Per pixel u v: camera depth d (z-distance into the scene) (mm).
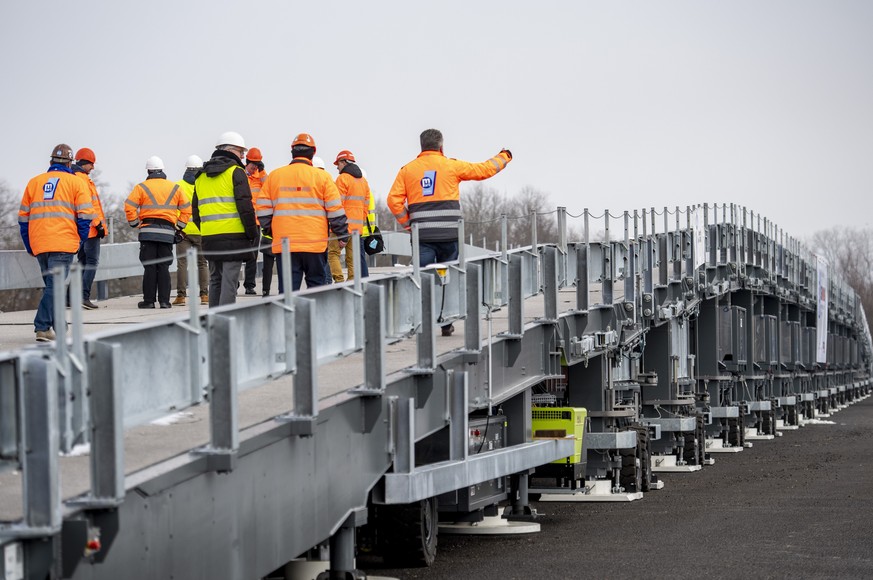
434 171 24406
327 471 15172
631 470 31188
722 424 48438
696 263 40781
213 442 11914
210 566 12047
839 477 35656
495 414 23594
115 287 44219
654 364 38844
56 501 9258
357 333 15836
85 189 24438
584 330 28188
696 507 28625
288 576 16922
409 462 17656
